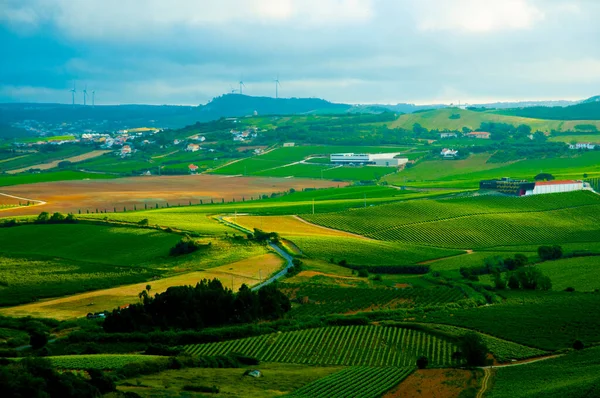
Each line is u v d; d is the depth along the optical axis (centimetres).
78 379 10281
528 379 11488
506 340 14162
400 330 14962
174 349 13600
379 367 12525
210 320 16362
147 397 10112
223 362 12606
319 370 12338
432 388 11300
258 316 16625
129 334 14775
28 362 10381
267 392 10825
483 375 11956
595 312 16088
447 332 14650
